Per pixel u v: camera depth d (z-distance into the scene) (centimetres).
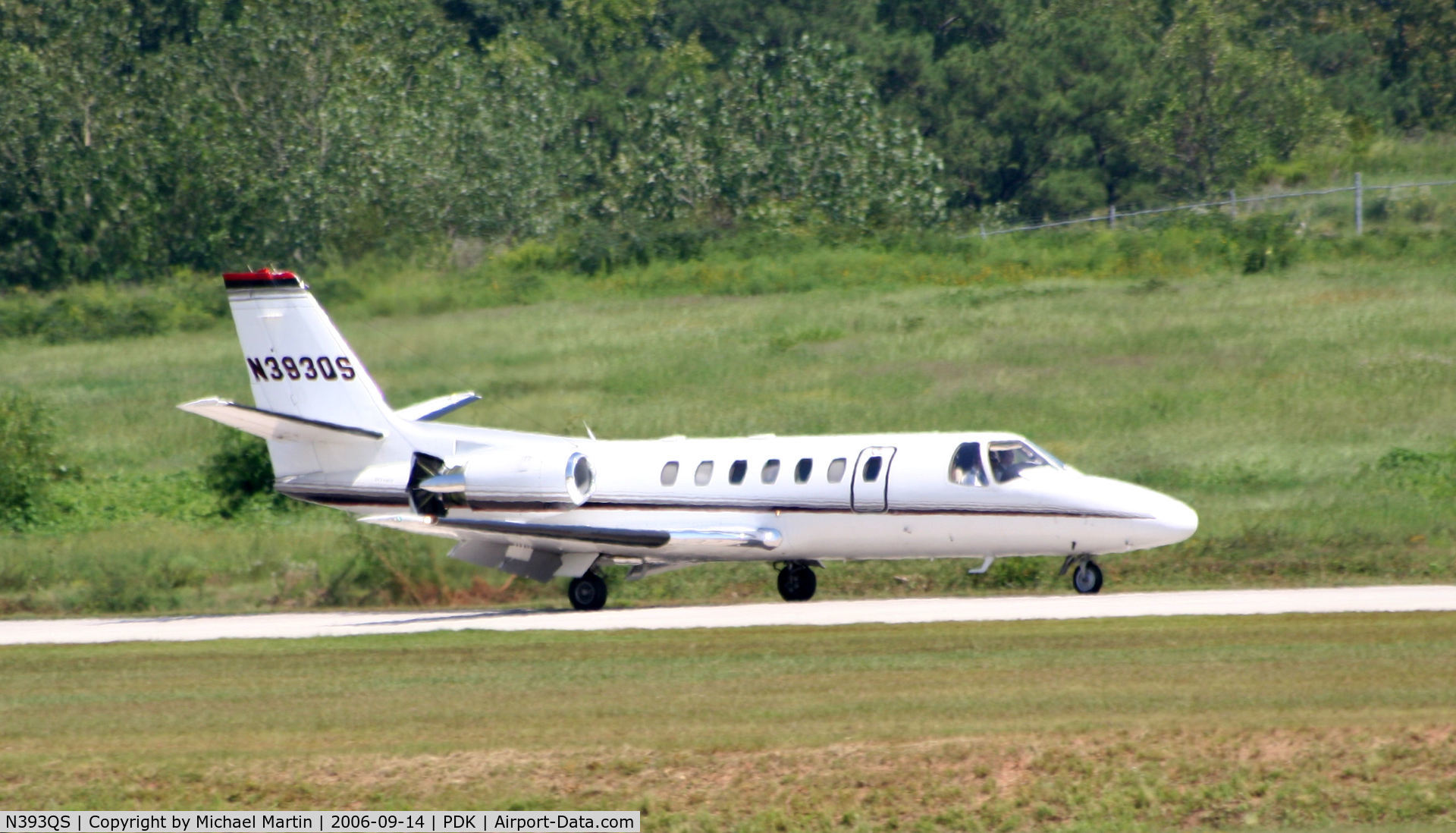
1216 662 5903
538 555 9019
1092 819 4528
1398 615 6775
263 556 10756
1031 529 8281
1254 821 4478
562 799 4797
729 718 5400
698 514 8738
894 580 9456
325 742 5388
